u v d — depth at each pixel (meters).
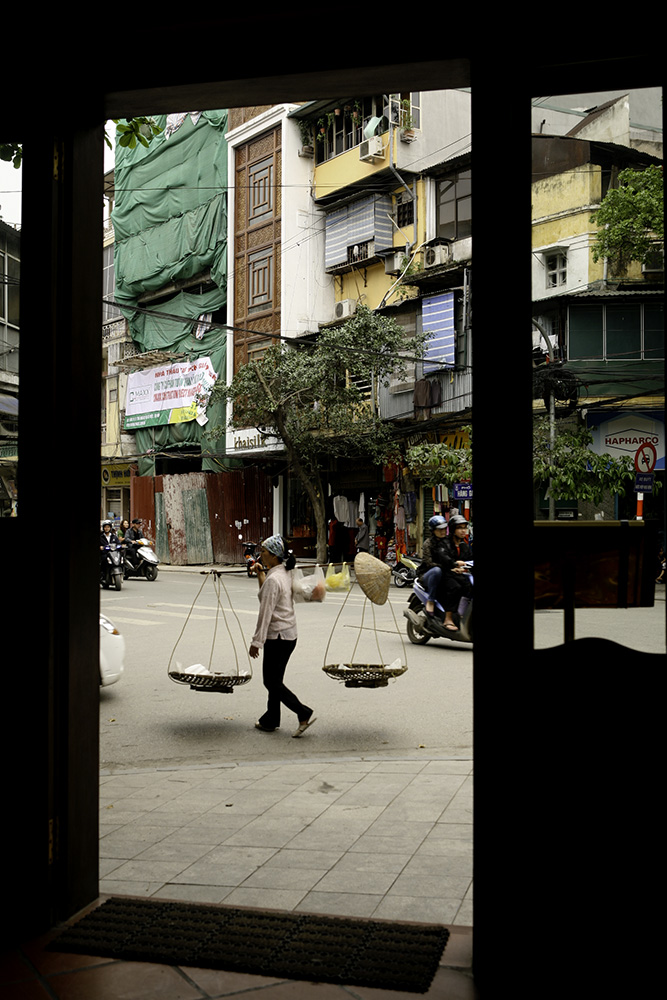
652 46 2.76
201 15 3.09
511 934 2.67
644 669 2.63
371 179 24.92
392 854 4.01
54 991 2.73
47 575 3.15
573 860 2.64
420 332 22.27
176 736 6.80
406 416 22.23
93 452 3.41
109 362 35.41
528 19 2.78
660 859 2.58
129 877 3.76
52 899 3.20
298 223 27.02
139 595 17.53
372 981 2.75
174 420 31.59
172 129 30.88
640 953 2.58
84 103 3.32
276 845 4.16
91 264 3.41
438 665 9.54
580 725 2.65
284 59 3.13
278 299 27.47
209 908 3.34
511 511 2.68
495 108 2.77
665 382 2.96
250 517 26.95
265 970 2.83
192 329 30.89
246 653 10.57
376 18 2.98
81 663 3.33
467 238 22.55
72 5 3.20
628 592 2.92
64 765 3.23
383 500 24.39
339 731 6.86
